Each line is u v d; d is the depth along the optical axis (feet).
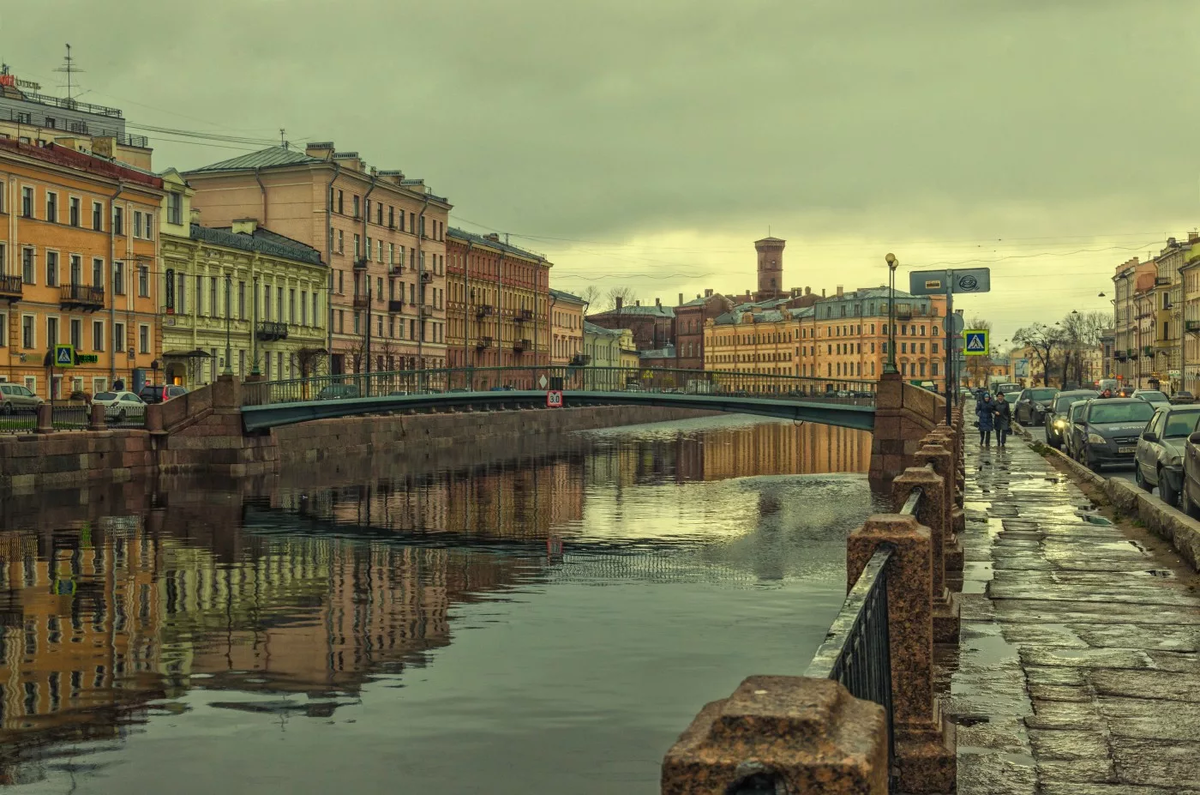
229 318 248.73
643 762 38.81
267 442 175.73
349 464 190.60
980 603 40.63
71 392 194.59
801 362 646.33
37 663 54.85
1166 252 422.82
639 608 66.64
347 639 59.36
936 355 605.31
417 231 336.08
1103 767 23.66
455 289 364.58
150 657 56.03
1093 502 75.41
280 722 44.45
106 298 213.87
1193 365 376.27
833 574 78.74
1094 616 38.40
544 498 133.49
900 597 22.93
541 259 439.63
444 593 73.00
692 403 170.91
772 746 10.36
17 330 193.47
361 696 47.83
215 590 75.00
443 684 49.47
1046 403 221.05
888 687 22.41
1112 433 106.42
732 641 57.16
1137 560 50.24
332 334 290.15
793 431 324.39
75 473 148.56
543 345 446.60
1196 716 27.09
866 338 604.90
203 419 169.17
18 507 122.52
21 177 193.98
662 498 132.98
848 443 257.55
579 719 43.88
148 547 94.22
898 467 156.87
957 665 31.94
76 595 73.41
